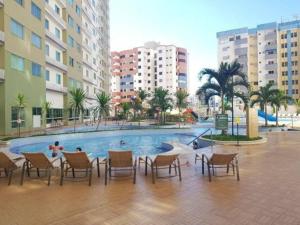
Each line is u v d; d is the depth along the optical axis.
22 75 23.61
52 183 6.89
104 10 66.56
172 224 4.38
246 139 15.29
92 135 22.33
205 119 44.97
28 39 24.73
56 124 32.78
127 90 99.00
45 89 28.41
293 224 4.35
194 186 6.59
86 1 47.59
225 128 15.65
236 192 6.07
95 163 8.97
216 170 8.29
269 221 4.47
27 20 24.50
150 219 4.58
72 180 7.17
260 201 5.45
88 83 49.09
